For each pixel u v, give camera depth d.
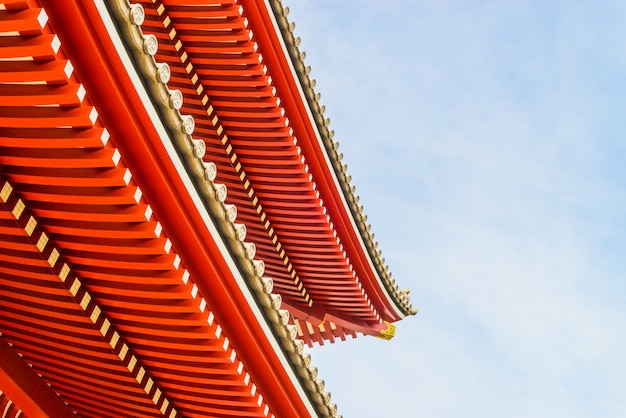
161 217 6.80
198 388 8.22
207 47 10.78
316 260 14.47
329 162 12.72
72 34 5.62
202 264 7.16
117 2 5.81
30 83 5.72
